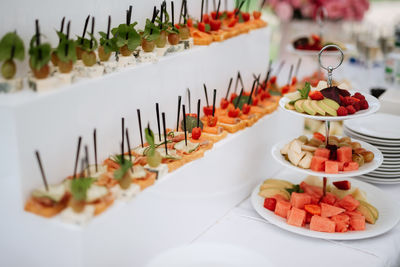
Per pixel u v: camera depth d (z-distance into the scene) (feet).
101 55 5.71
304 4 16.63
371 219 6.45
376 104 6.32
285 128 8.80
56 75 5.26
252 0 16.05
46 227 4.70
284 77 13.05
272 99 8.35
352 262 5.74
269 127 8.02
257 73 9.20
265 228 6.47
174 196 5.73
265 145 8.03
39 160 4.69
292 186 7.23
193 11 8.11
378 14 22.17
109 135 5.83
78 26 6.17
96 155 5.41
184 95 7.10
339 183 7.11
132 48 6.01
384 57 13.06
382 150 7.71
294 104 6.21
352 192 7.03
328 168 6.10
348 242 6.15
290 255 5.85
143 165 5.68
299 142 6.50
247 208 7.11
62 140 5.18
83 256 4.56
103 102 5.64
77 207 4.57
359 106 6.14
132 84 6.01
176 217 5.83
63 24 5.54
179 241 5.97
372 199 7.14
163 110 6.72
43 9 5.70
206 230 6.44
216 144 6.61
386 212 6.77
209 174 6.38
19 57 5.00
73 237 4.54
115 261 4.97
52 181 5.16
